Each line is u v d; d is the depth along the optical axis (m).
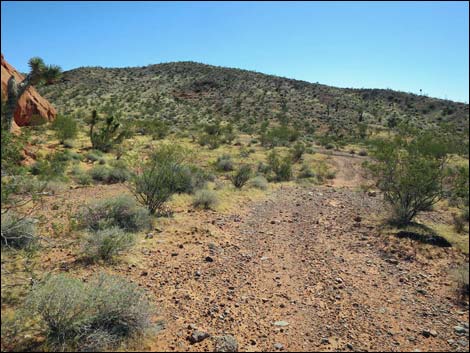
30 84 7.50
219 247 8.68
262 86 116.44
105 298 4.62
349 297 6.48
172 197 13.11
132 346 4.41
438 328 5.58
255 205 14.16
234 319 5.43
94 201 9.64
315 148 47.06
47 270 6.12
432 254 9.00
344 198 17.03
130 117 71.56
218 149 36.94
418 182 11.45
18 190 5.48
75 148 25.81
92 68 124.06
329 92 118.44
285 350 4.77
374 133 68.94
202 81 114.81
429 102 109.88
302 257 8.48
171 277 6.69
